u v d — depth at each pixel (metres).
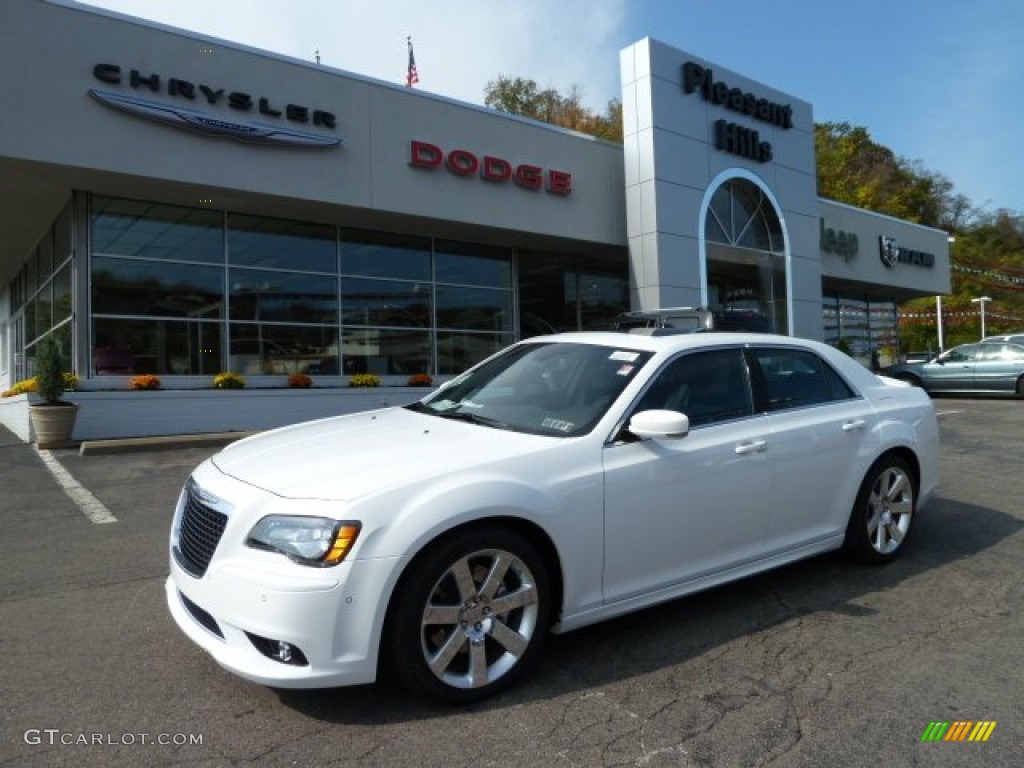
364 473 3.08
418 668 2.93
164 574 4.83
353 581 2.79
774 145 19.67
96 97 10.87
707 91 17.77
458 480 3.08
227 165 12.09
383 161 13.82
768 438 4.16
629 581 3.56
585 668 3.41
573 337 4.60
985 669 3.41
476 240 16.86
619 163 17.59
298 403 13.40
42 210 13.43
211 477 3.34
